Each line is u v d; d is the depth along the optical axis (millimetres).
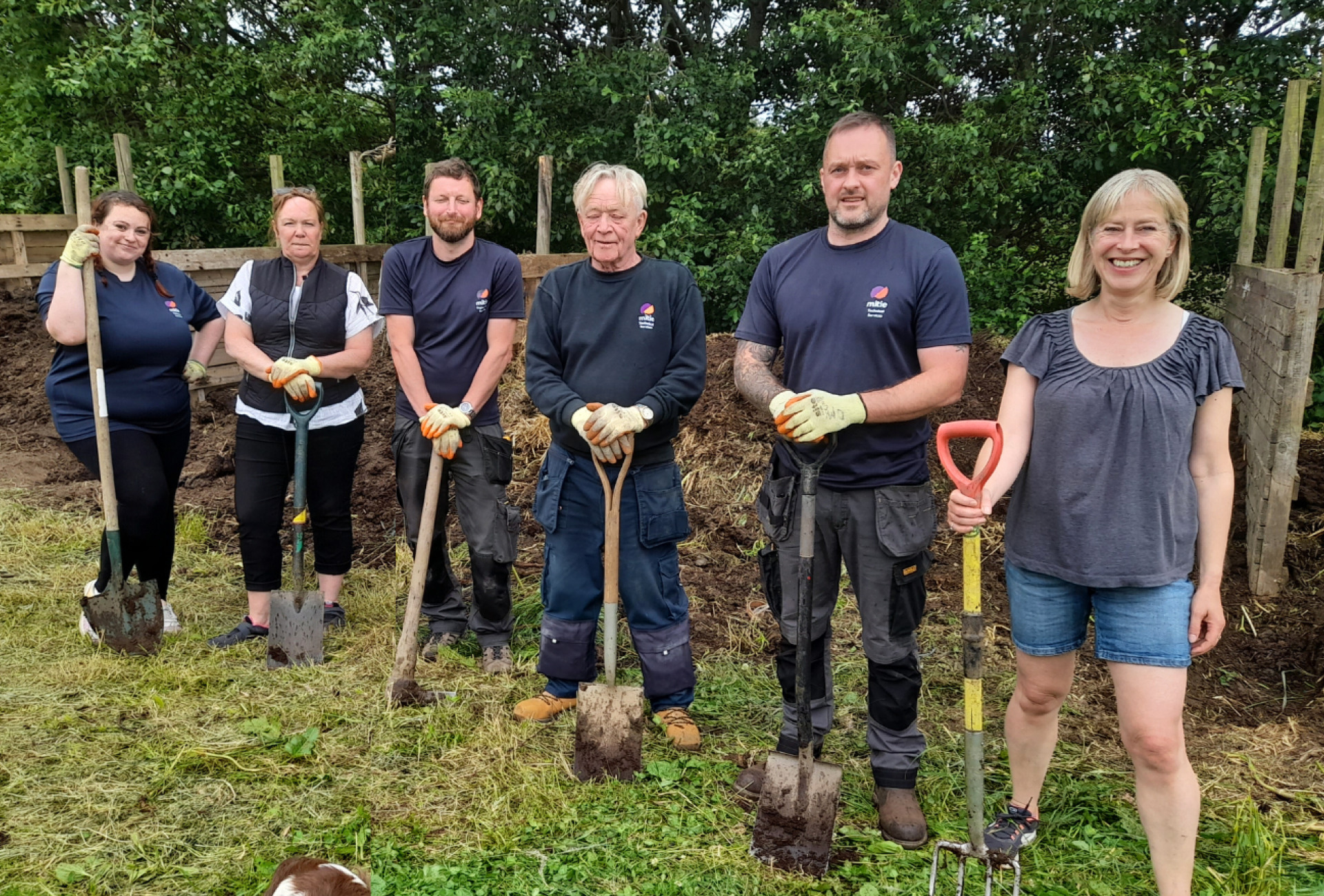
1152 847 2328
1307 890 2535
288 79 12445
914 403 2594
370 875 2176
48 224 10461
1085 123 10203
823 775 2621
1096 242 2240
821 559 2861
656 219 11891
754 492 5754
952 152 9930
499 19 10969
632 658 4047
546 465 3369
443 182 3533
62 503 5801
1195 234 9828
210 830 2748
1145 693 2258
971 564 2314
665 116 11375
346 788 2980
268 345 3928
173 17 12203
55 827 2709
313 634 3822
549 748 3266
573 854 2693
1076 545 2303
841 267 2725
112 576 3828
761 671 3982
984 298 9844
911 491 2740
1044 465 2355
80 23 13008
